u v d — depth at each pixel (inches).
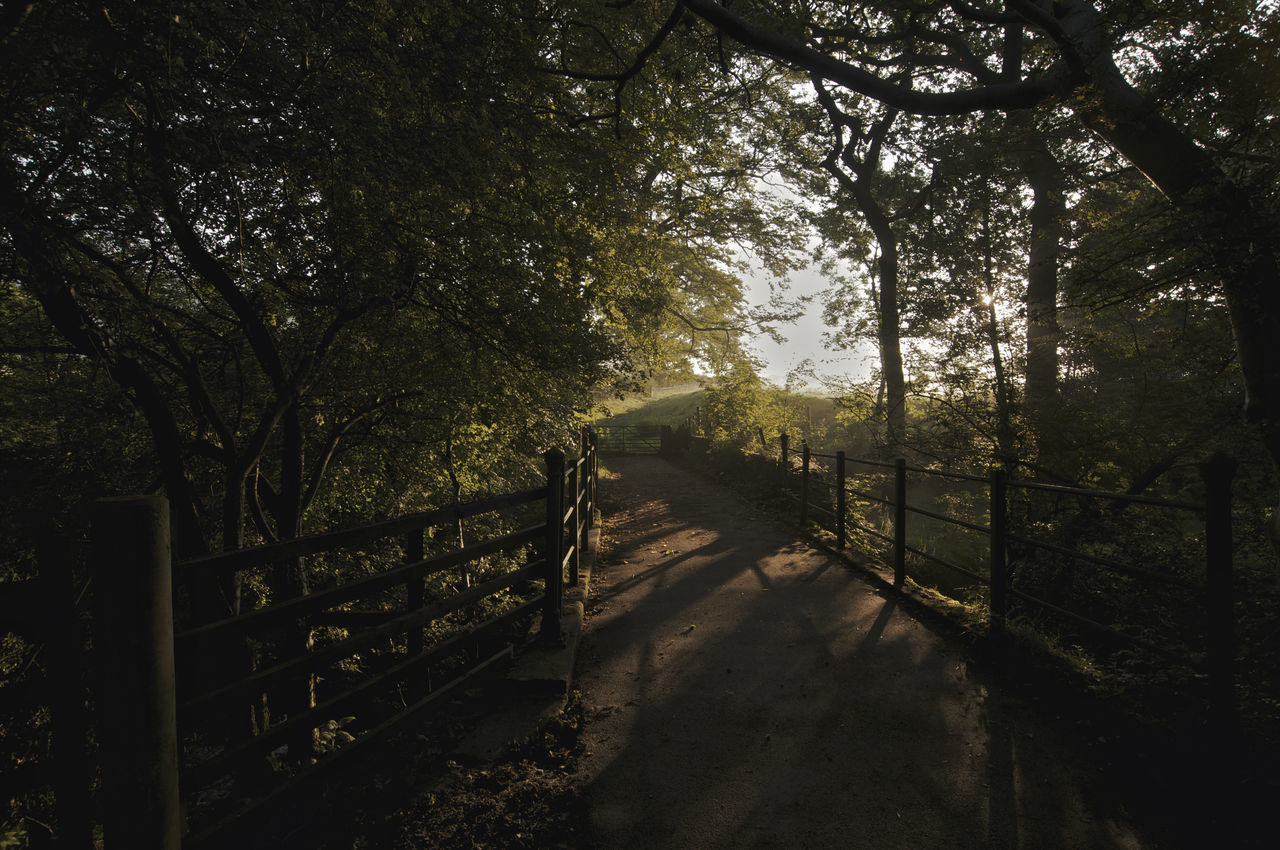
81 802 77.5
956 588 309.0
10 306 149.2
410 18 141.0
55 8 98.3
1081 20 250.2
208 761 84.8
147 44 110.3
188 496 166.9
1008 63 519.5
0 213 104.7
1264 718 125.1
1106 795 110.6
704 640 197.2
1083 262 231.9
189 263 159.8
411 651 156.0
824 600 235.9
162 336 172.9
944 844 99.6
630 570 299.6
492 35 160.4
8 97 103.2
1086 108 215.6
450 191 155.7
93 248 146.9
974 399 326.3
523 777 119.6
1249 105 167.5
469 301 196.9
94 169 124.3
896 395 525.3
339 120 123.3
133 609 72.2
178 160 122.6
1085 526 249.1
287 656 139.6
